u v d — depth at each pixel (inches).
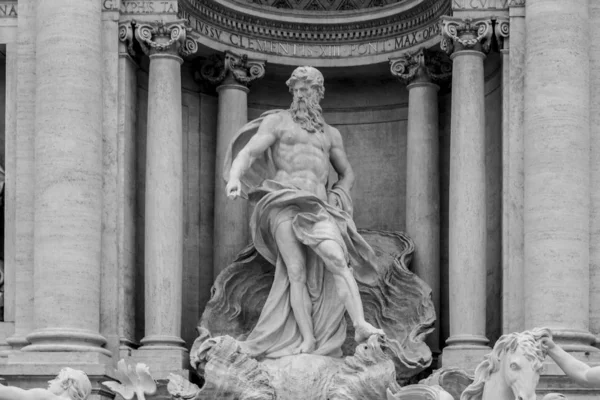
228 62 1678.2
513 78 1567.4
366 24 1711.4
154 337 1560.0
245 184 1572.3
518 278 1545.3
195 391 1486.2
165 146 1587.1
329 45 1726.1
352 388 1454.2
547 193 1518.2
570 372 1247.5
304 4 1722.4
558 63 1530.5
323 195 1562.5
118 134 1584.6
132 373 1489.9
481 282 1563.7
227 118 1685.5
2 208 1624.0
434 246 1651.1
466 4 1589.6
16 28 1611.7
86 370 1493.6
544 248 1512.1
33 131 1587.1
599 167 1542.8
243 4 1689.2
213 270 1679.4
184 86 1699.1
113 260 1567.4
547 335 1262.3
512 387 1251.2
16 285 1567.4
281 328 1528.1
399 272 1604.3
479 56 1589.6
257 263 1604.3
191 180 1696.6
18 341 1552.7
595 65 1557.6
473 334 1556.3
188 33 1617.9
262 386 1462.8
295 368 1476.4
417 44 1684.3
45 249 1536.7
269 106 1750.7
